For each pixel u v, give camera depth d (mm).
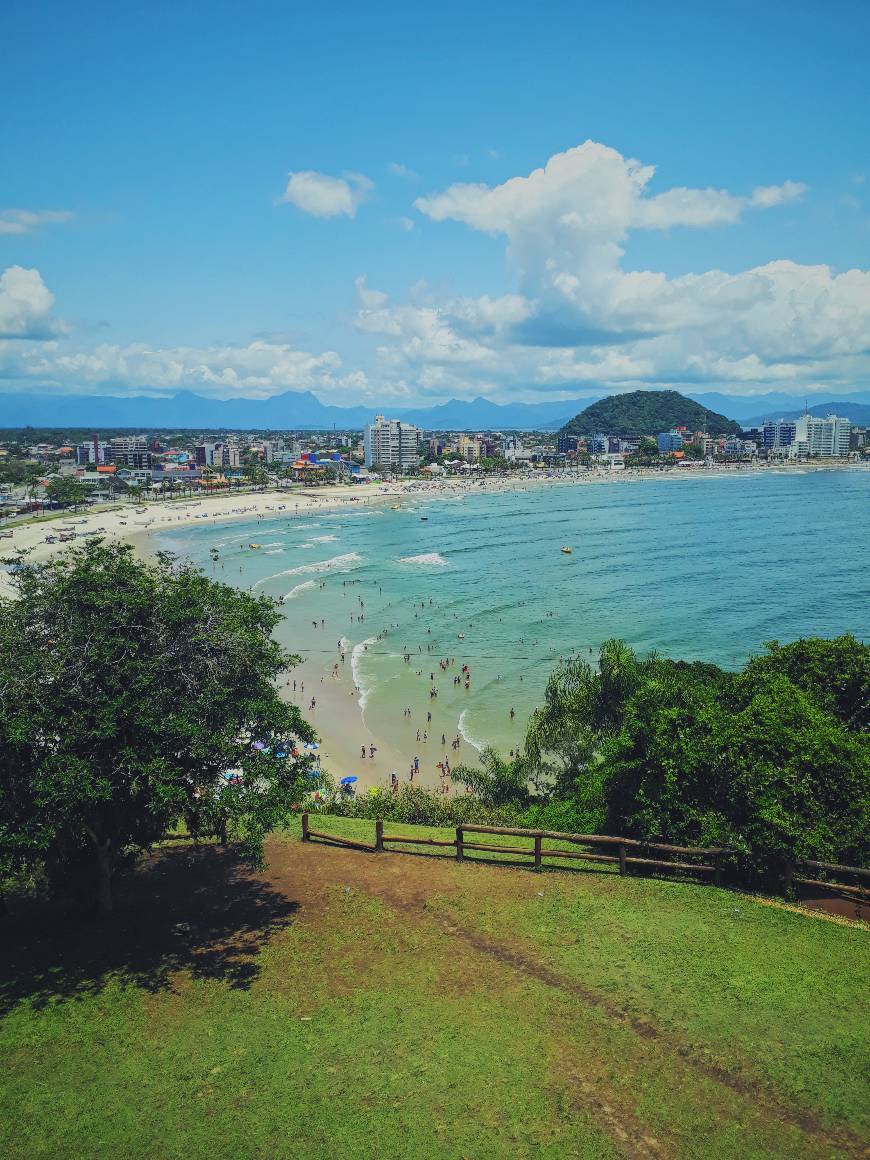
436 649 82312
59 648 15742
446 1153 10891
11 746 14844
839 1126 11133
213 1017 13953
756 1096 11711
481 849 19766
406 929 16594
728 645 81375
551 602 104312
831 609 97688
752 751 18594
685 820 18969
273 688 18141
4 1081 12461
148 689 15922
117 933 16750
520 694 67688
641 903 17344
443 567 132250
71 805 14578
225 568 132250
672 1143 10969
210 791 16062
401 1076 12359
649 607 100500
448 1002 14141
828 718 20875
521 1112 11570
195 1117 11648
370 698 67188
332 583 118500
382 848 20719
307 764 18375
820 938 15719
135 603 16156
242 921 17141
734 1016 13438
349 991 14578
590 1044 12922
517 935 16203
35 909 17844
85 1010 14180
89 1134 11375
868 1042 12688
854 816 17828
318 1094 12039
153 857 20391
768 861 17859
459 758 54062
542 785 36156
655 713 21141
